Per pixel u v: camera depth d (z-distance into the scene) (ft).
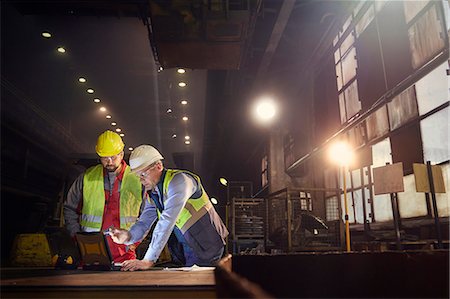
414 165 17.25
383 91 27.27
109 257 9.39
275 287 6.86
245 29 30.14
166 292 5.04
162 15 29.17
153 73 78.38
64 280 6.07
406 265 6.41
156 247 9.35
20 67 64.95
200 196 11.34
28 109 58.59
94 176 12.76
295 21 38.70
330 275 6.83
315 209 38.17
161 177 10.27
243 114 56.65
